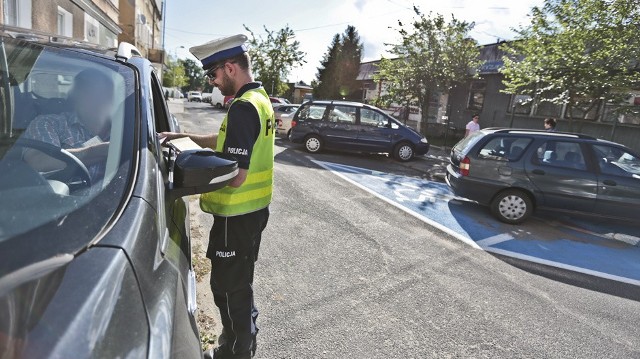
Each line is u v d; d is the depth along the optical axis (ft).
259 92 7.79
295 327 10.80
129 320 3.55
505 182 22.27
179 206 7.33
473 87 63.93
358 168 36.86
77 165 5.08
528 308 13.02
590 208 21.50
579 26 33.73
